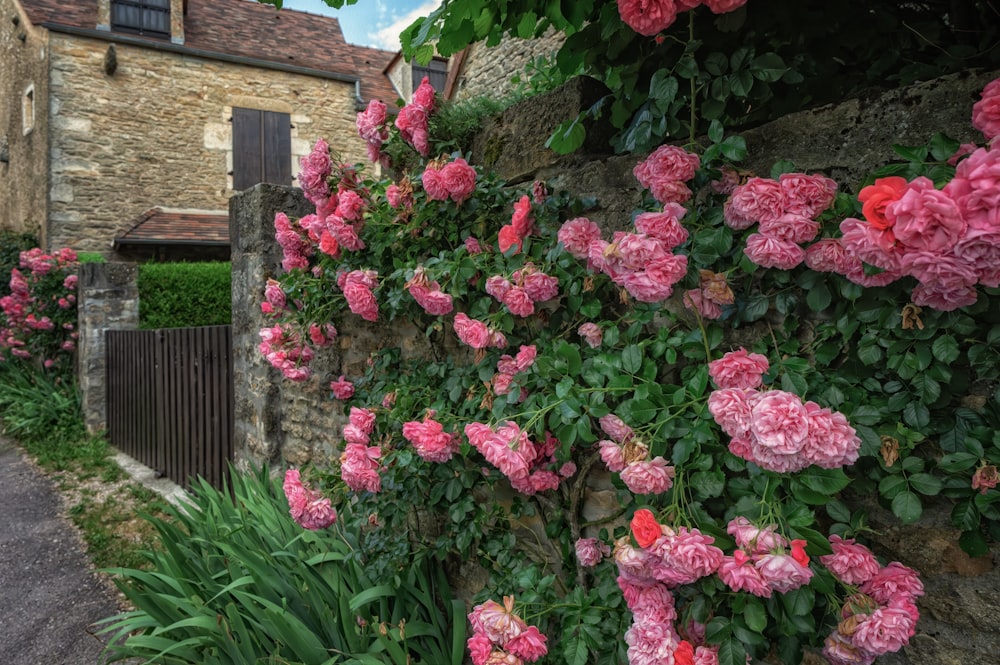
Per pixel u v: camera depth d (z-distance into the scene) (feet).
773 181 3.89
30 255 23.47
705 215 4.73
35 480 16.51
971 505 3.70
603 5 5.30
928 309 3.70
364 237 7.94
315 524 6.88
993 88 3.24
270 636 6.57
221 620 6.51
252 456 11.73
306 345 8.75
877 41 5.41
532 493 6.08
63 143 28.71
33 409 21.12
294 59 36.17
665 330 5.05
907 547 4.15
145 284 26.18
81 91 29.17
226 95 32.83
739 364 4.15
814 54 5.34
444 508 7.19
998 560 3.78
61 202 28.68
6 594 10.50
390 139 8.21
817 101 5.47
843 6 5.07
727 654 4.04
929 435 3.92
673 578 3.92
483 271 6.51
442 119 7.58
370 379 8.38
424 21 5.49
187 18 34.96
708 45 5.11
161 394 16.30
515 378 5.71
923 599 4.10
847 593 3.87
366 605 7.02
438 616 7.17
